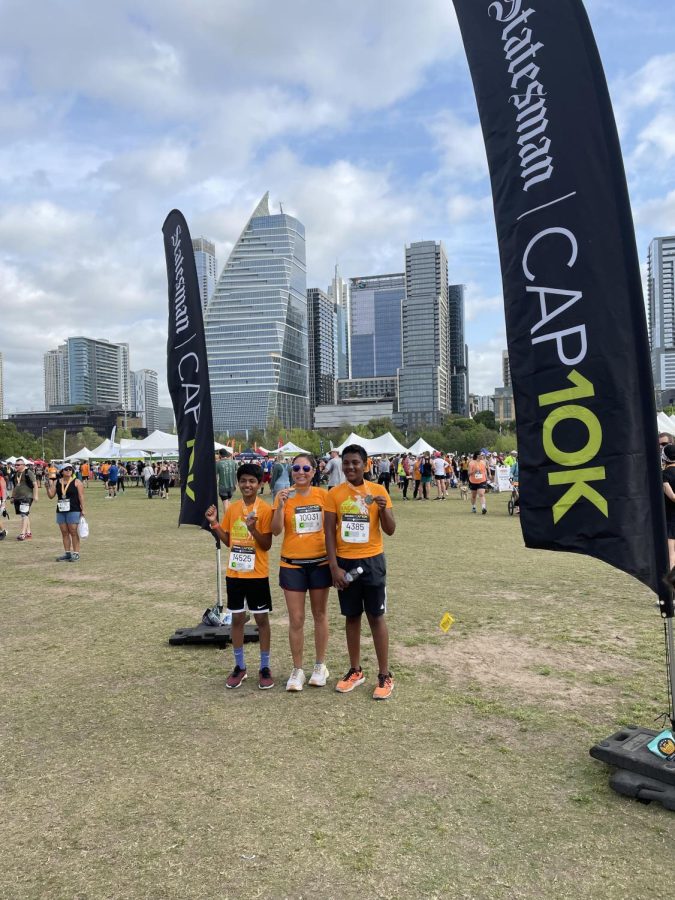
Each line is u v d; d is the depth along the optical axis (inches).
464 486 981.8
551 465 149.2
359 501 185.9
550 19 146.4
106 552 477.4
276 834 118.5
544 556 426.6
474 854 111.6
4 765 148.5
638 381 137.7
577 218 143.8
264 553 197.6
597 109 139.9
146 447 1370.6
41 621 281.6
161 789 135.9
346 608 190.1
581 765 143.9
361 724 167.6
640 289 136.9
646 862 108.7
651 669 205.3
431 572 370.9
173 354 267.9
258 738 160.2
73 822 124.0
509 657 219.9
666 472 307.1
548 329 149.3
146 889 103.7
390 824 121.3
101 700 188.7
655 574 136.3
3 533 584.1
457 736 159.5
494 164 159.3
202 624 255.0
